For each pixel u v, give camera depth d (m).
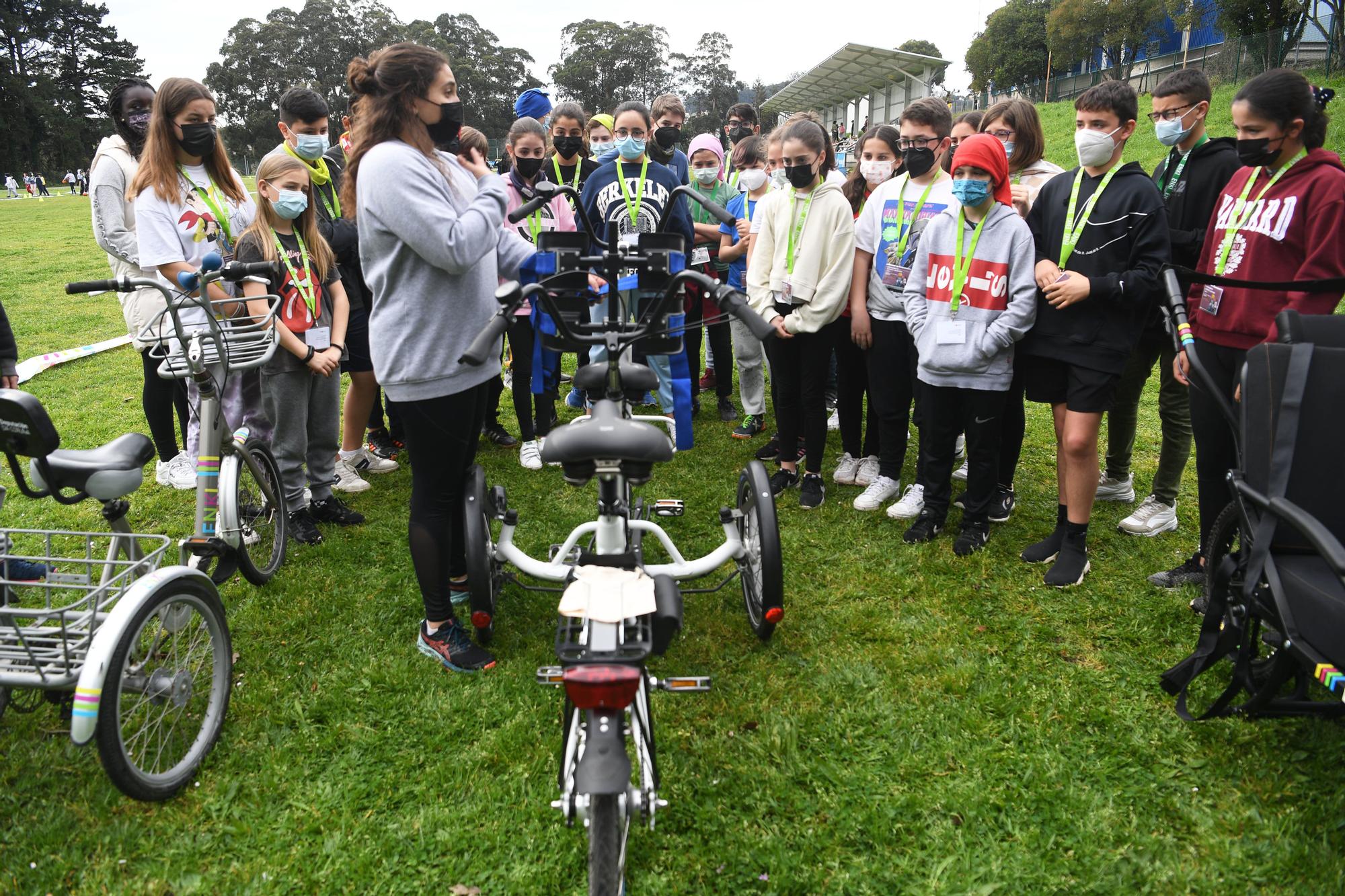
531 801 2.42
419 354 2.73
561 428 2.19
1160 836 2.28
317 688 2.97
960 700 2.87
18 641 2.30
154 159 3.85
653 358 5.31
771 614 3.02
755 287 4.60
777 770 2.55
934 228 3.83
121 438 2.75
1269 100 2.97
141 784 2.33
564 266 2.90
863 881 2.16
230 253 4.15
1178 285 2.96
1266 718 2.67
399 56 2.60
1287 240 3.05
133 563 2.48
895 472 4.54
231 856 2.27
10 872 2.18
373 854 2.25
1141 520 4.10
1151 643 3.17
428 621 3.11
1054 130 21.80
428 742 2.68
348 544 4.11
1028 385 3.79
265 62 79.19
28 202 34.44
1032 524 4.31
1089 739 2.66
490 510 3.19
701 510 4.55
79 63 77.88
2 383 3.57
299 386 3.93
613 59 83.88
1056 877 2.16
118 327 9.59
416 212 2.53
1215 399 3.02
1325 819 2.28
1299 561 2.46
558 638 2.10
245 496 3.66
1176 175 3.80
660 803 2.04
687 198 6.01
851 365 4.73
